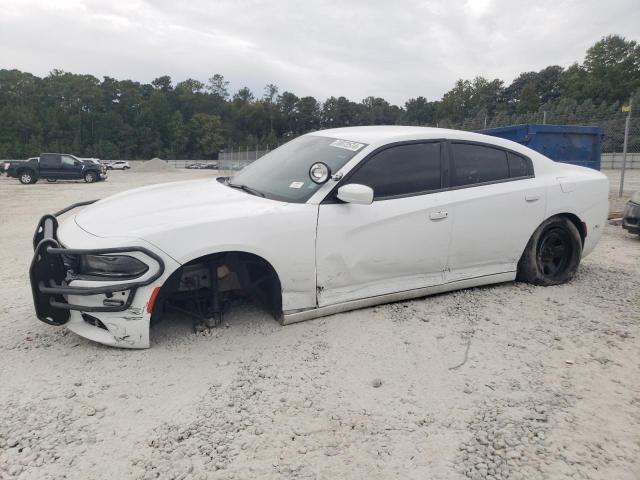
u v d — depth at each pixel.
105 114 114.50
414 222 3.99
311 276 3.67
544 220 4.70
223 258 3.62
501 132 11.06
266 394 2.85
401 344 3.49
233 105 141.50
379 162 3.94
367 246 3.83
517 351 3.44
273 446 2.40
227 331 3.62
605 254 6.55
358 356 3.31
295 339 3.52
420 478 2.21
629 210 7.66
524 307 4.23
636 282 5.07
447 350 3.43
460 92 116.06
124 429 2.52
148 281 3.13
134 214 3.50
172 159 117.00
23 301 4.42
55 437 2.44
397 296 4.09
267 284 3.79
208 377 3.02
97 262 3.21
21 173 27.48
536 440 2.47
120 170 64.00
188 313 3.63
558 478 2.22
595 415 2.70
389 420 2.63
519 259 4.73
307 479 2.19
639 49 86.44
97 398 2.78
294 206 3.62
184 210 3.53
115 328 3.21
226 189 4.14
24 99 113.44
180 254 3.21
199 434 2.49
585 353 3.43
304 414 2.67
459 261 4.33
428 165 4.15
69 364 3.15
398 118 123.88
